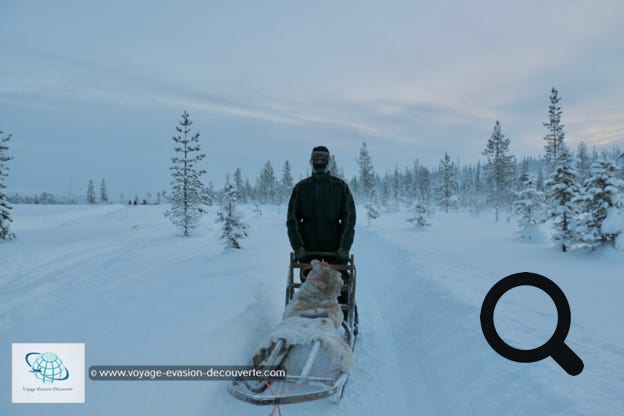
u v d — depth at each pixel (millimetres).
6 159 18516
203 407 3109
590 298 7156
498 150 52094
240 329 4227
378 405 3770
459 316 5531
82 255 13984
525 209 26031
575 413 2812
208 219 32562
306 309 4047
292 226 4703
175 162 23625
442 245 16141
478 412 3400
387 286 9172
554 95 44312
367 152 74625
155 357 3066
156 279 8023
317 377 3225
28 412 2230
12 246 15812
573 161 17000
